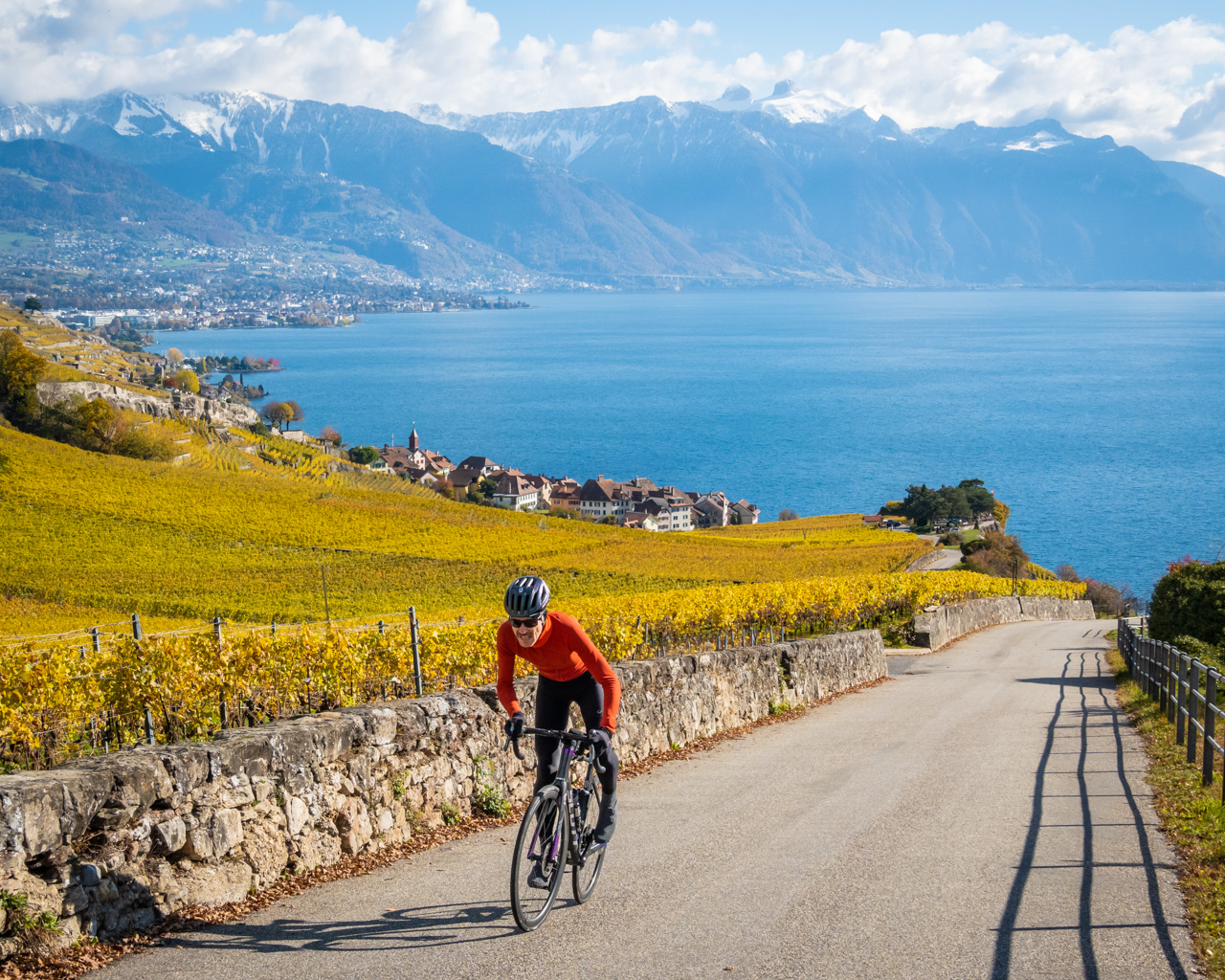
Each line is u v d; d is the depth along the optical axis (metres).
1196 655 17.25
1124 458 165.88
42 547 60.41
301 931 5.22
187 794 5.50
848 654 19.25
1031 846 6.97
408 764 7.30
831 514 136.38
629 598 28.67
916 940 5.10
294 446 123.88
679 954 4.91
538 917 5.38
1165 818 7.72
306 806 6.29
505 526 84.69
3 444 82.88
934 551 90.31
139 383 150.75
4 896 4.50
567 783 5.66
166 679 10.91
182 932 5.15
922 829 7.54
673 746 11.64
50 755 10.20
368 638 14.49
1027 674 22.62
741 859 6.68
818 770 10.17
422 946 5.02
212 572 58.69
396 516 82.12
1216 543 107.94
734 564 75.19
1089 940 5.08
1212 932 5.13
